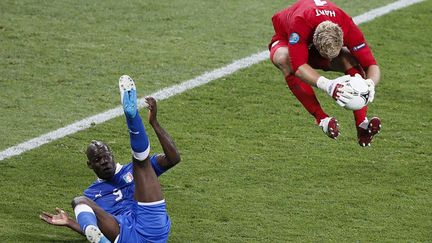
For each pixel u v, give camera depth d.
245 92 38.09
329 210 30.28
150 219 25.91
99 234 24.42
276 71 39.75
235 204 30.56
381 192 31.38
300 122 36.06
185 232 28.64
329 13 26.00
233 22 44.00
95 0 45.88
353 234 28.81
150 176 25.95
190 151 33.88
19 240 27.38
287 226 29.25
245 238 28.39
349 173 32.59
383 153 33.94
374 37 42.81
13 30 42.53
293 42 25.84
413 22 44.28
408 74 39.78
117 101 37.28
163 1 46.09
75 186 31.41
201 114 36.47
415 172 32.66
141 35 42.62
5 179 31.59
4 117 35.78
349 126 35.84
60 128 35.16
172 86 38.47
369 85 24.98
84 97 37.50
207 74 39.41
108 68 39.75
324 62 27.20
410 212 30.17
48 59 40.31
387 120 36.22
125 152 33.69
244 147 34.25
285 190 31.48
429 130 35.56
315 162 33.28
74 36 42.28
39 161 32.88
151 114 26.62
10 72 39.19
